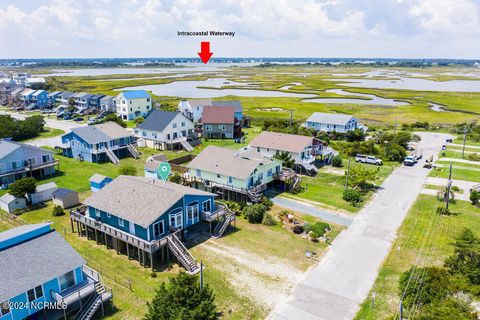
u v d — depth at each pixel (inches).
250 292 1224.8
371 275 1325.0
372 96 6496.1
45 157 2448.3
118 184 1656.0
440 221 1774.1
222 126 3558.1
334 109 5073.8
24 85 6584.6
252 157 2119.8
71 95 5255.9
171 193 1519.4
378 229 1690.5
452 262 1305.4
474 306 1117.1
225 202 1931.6
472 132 3747.5
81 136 2751.0
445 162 2812.5
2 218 1802.4
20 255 1087.6
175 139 3129.9
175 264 1411.2
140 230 1407.5
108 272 1349.7
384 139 3331.7
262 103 5575.8
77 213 1620.3
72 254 1155.3
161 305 991.6
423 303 1091.3
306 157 2598.4
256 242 1566.2
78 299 1092.5
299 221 1758.1
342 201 2023.9
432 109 5216.5
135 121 4274.1
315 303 1170.6
